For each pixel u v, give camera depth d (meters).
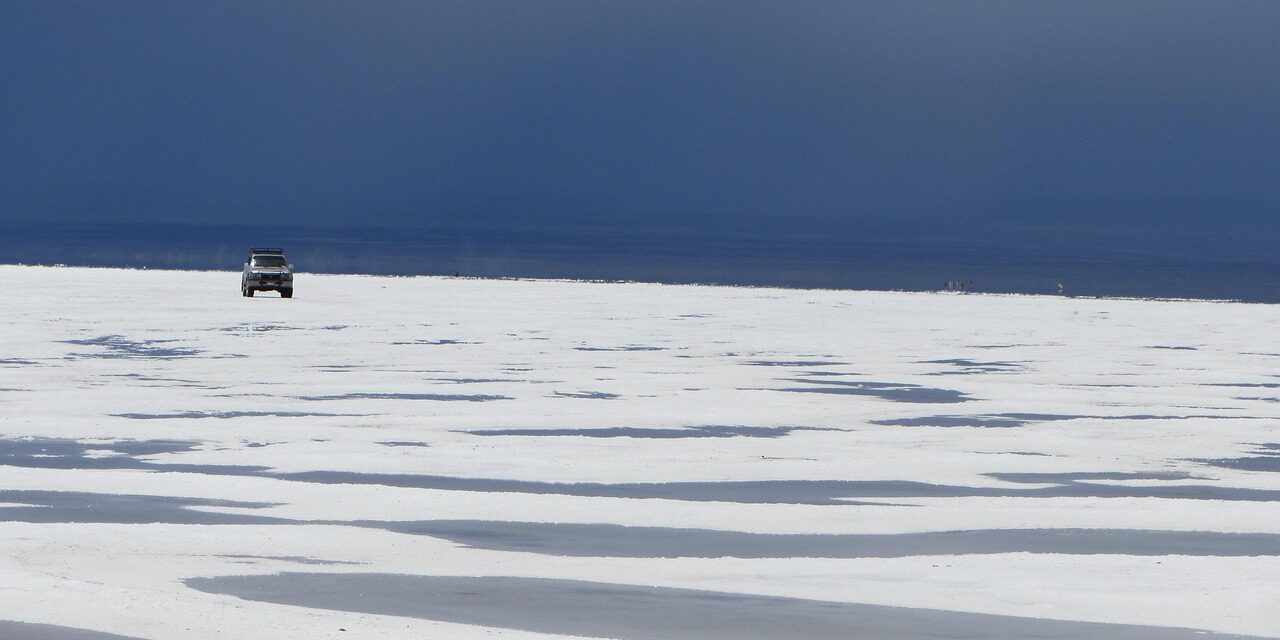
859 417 49.34
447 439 42.00
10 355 70.69
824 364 71.44
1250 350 84.06
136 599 21.50
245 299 130.50
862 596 22.78
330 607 21.62
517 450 39.72
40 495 31.75
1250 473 37.06
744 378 63.50
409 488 33.12
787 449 40.72
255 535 27.25
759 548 26.70
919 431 45.31
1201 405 54.06
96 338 82.06
